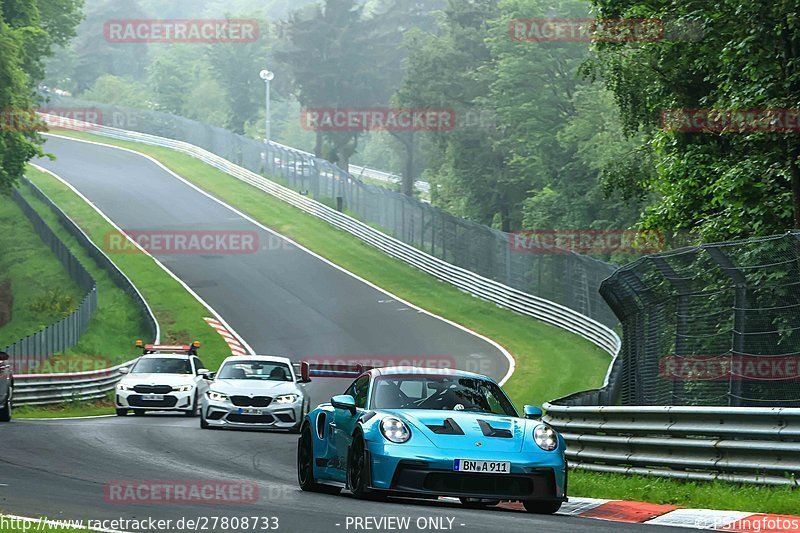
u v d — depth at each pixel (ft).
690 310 165.68
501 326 542.16
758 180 235.61
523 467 115.03
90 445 193.06
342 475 127.85
